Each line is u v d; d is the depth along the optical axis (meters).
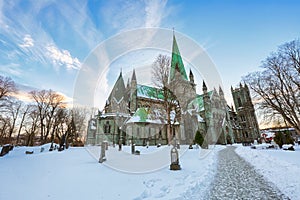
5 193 4.30
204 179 6.37
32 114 44.28
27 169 7.71
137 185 5.22
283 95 21.61
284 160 10.12
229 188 5.38
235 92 63.59
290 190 4.84
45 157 13.20
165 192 4.67
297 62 21.56
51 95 45.12
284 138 23.25
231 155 16.64
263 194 4.68
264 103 23.62
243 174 7.47
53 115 44.69
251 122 57.88
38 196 4.14
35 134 46.12
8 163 9.81
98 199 3.96
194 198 4.48
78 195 4.22
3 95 32.56
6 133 43.31
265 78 23.31
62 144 25.78
